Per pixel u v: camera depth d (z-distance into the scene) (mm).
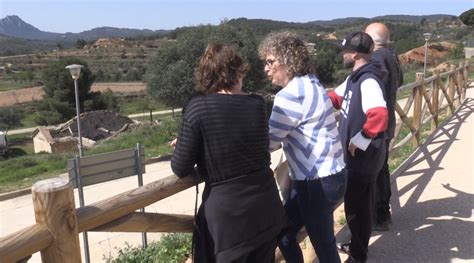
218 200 2006
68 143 33000
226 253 2020
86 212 1770
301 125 2375
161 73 31750
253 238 2059
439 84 8531
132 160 4871
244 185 2025
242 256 2043
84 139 31922
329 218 2527
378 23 3502
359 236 3201
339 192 2463
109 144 18406
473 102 11891
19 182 12867
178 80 30859
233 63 2025
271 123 2361
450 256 3498
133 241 6371
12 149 44875
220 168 1985
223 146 1961
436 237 3818
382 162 3057
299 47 2391
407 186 5188
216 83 2016
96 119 37156
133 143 16938
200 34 31375
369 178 3018
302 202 2502
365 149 2832
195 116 1948
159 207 7637
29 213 9312
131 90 94625
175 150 2010
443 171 5707
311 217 2496
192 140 1955
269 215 2115
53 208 1604
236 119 1984
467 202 4570
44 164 16156
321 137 2387
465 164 5988
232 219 2008
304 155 2396
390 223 4004
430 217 4238
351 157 2969
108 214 1841
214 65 2006
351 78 2953
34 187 1617
